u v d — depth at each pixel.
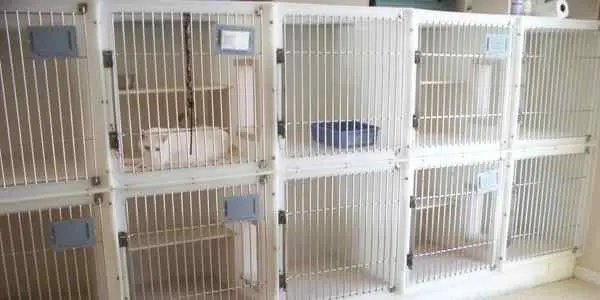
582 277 2.60
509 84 2.19
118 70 1.86
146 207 1.81
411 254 2.11
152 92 1.77
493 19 2.09
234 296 1.95
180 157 1.72
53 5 1.46
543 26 2.20
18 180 1.53
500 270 2.33
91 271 1.87
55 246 1.58
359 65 2.10
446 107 2.25
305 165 1.87
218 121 1.91
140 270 1.95
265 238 1.87
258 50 1.73
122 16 1.56
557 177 2.48
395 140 2.03
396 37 1.97
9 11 1.42
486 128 2.23
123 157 1.71
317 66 2.04
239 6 1.68
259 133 1.79
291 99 2.21
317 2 1.96
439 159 2.10
